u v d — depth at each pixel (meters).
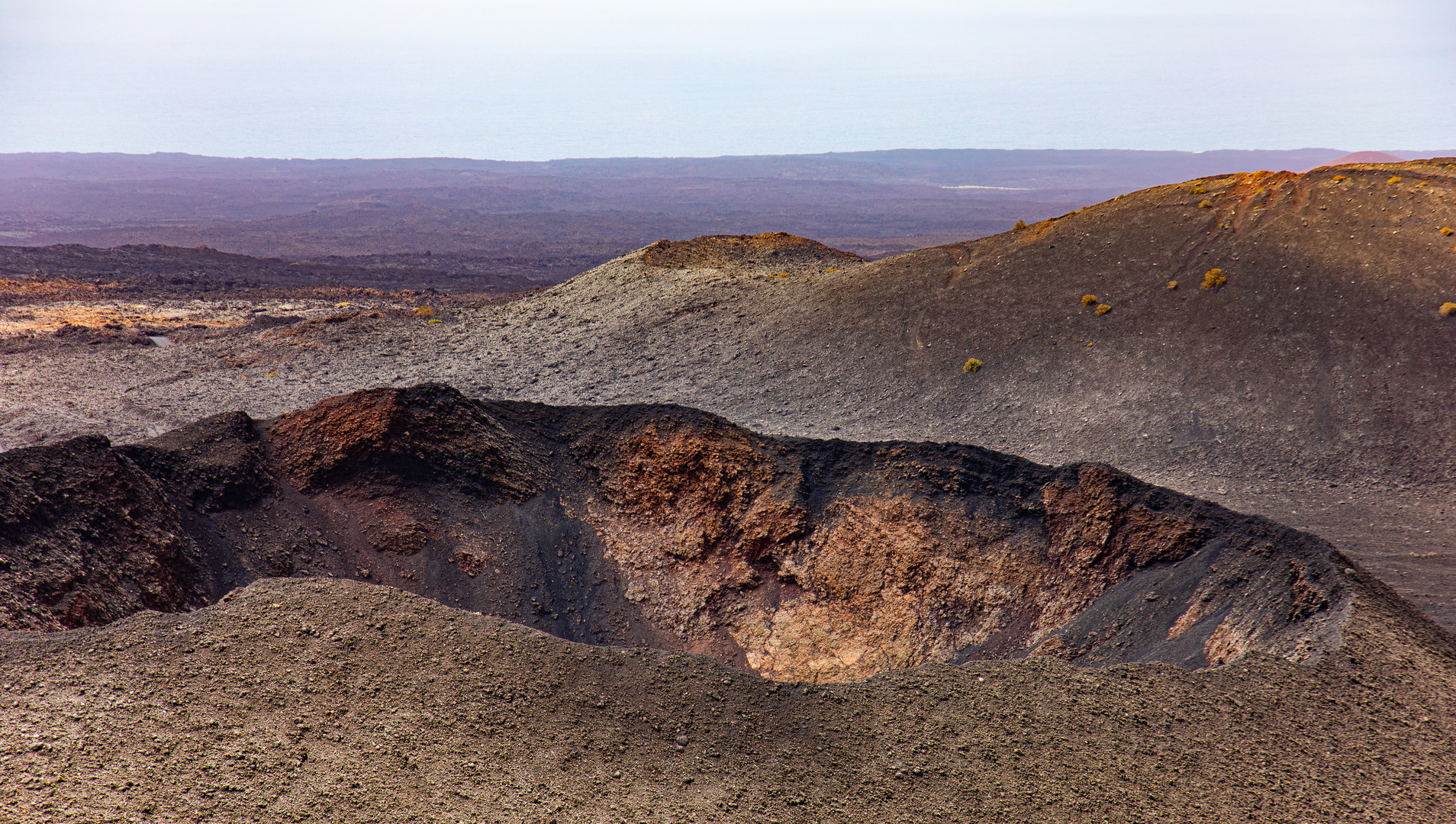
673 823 9.29
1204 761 10.48
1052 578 19.14
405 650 11.82
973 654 18.48
